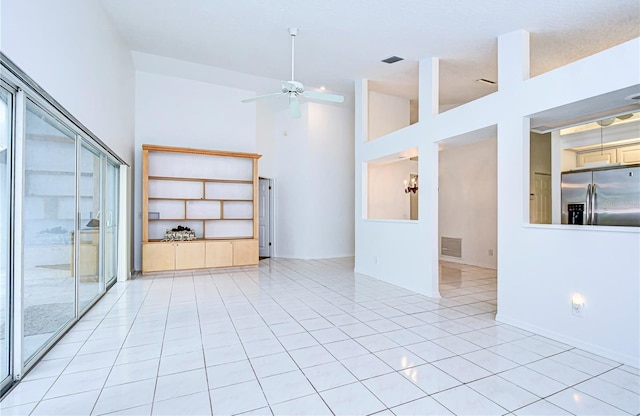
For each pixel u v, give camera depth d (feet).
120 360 8.29
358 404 6.40
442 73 17.70
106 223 14.82
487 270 21.63
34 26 7.03
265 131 26.91
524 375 7.58
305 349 8.98
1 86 6.63
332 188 26.78
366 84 19.99
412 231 15.94
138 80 20.24
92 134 11.30
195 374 7.58
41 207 8.51
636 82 8.16
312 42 14.97
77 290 10.93
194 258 20.13
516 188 11.17
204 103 21.99
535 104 10.67
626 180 13.83
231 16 13.05
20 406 6.32
